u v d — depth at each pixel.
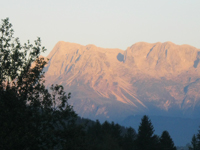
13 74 80.75
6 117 73.31
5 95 76.81
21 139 70.00
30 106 79.19
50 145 76.50
